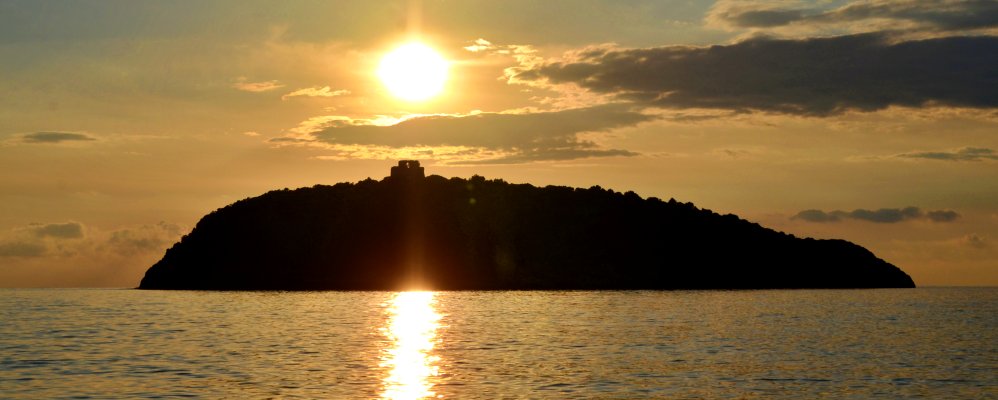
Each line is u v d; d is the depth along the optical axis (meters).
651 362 62.47
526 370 57.84
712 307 137.00
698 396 48.41
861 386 52.06
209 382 52.19
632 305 141.50
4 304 147.00
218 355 65.56
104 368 58.19
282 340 77.50
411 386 51.00
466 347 72.38
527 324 98.88
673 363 61.94
